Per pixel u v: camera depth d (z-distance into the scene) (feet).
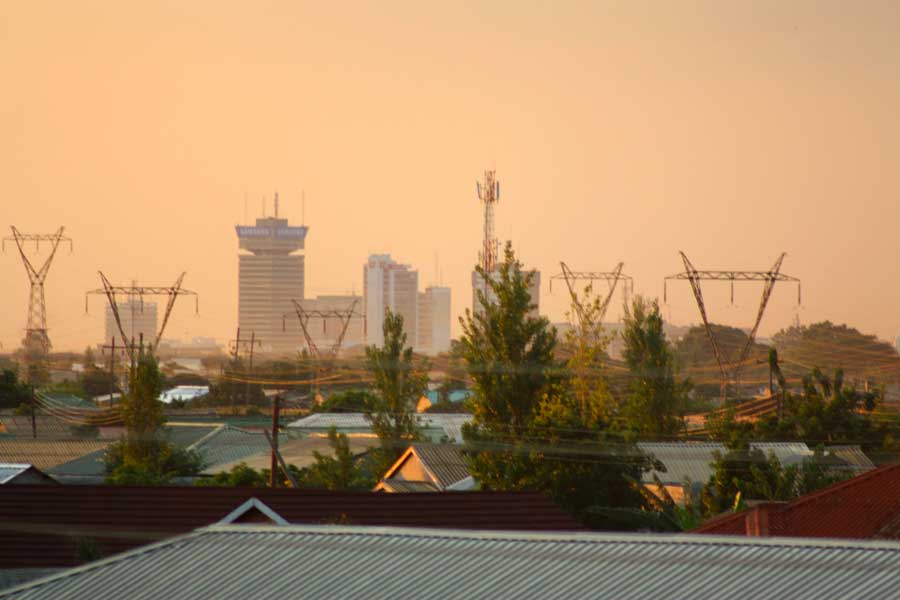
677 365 335.06
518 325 268.00
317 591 93.71
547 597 88.12
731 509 224.33
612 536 98.37
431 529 103.45
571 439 255.91
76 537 181.78
